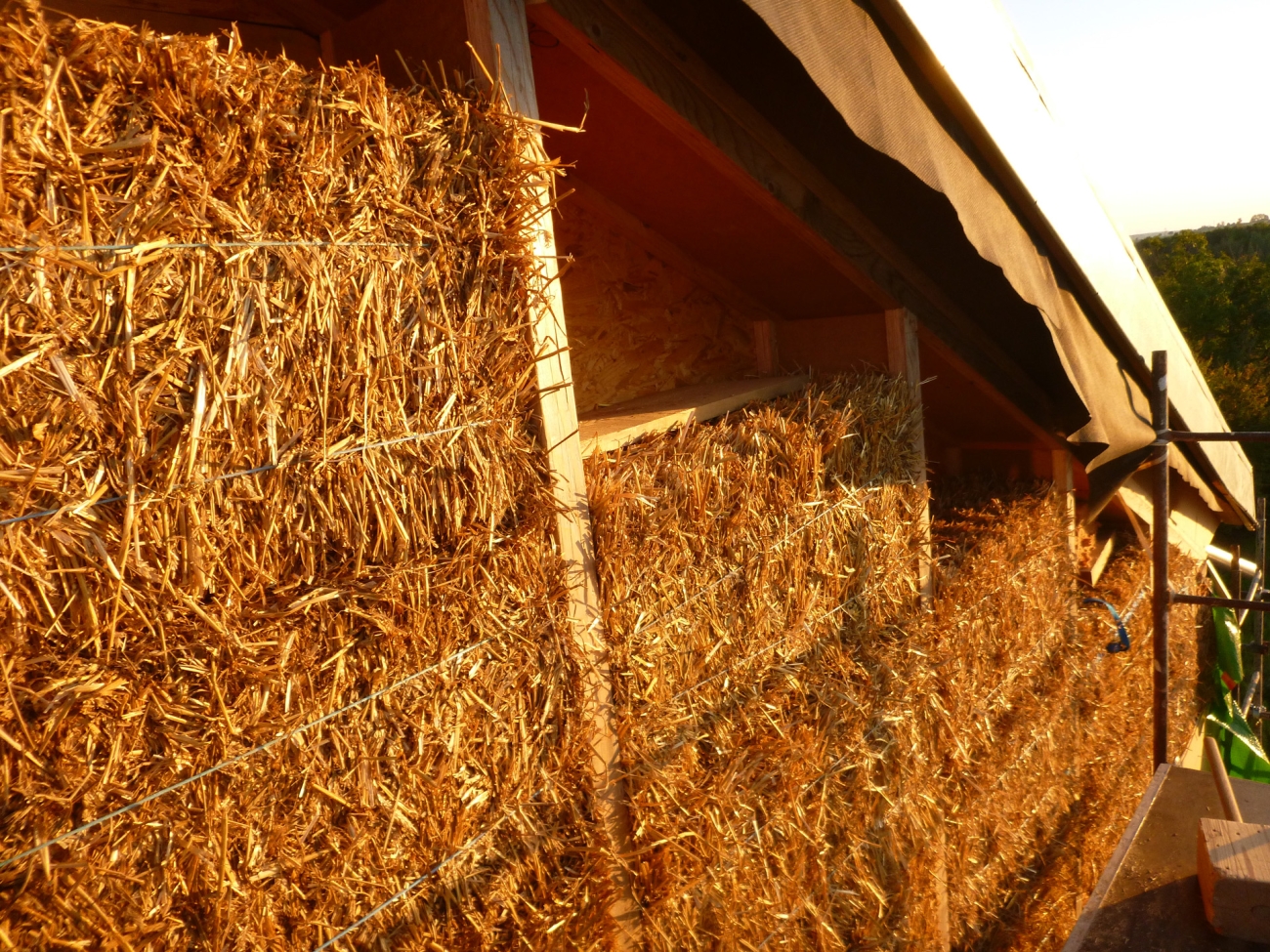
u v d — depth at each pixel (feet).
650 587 6.79
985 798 11.87
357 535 4.79
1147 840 6.56
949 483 14.12
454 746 5.30
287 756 4.51
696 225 9.02
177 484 4.00
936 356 10.50
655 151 7.66
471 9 5.59
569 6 5.65
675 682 7.13
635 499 6.57
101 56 3.68
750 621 7.86
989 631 11.91
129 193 3.81
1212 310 99.91
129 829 3.93
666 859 6.73
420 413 5.08
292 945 4.56
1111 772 16.20
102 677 3.79
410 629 5.02
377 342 4.81
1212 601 9.78
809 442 8.36
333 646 4.69
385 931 4.98
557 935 5.87
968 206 8.29
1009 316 9.89
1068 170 10.02
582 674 6.16
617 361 9.57
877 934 9.60
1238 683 25.29
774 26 6.00
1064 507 13.73
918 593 10.39
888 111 7.19
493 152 5.48
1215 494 18.39
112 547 3.80
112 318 3.77
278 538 4.47
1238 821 5.69
